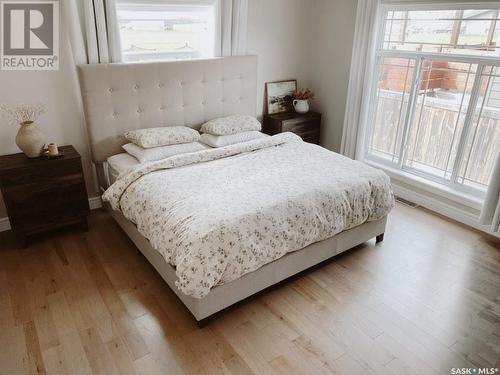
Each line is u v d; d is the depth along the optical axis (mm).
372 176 2635
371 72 3602
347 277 2506
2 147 2812
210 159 2863
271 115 4152
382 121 3865
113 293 2340
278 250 2125
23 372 1806
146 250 2473
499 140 2932
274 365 1854
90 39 2838
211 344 1975
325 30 4027
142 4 3051
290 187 2361
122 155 3092
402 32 3449
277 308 2230
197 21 3445
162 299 2295
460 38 3061
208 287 1869
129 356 1896
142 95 3162
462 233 3057
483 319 2160
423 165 3631
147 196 2354
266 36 3879
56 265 2605
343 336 2033
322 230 2320
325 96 4246
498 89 2912
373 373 1818
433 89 3352
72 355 1899
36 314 2160
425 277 2516
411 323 2125
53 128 2994
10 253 2730
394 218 3285
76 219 2939
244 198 2211
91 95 2922
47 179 2697
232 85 3670
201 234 1904
